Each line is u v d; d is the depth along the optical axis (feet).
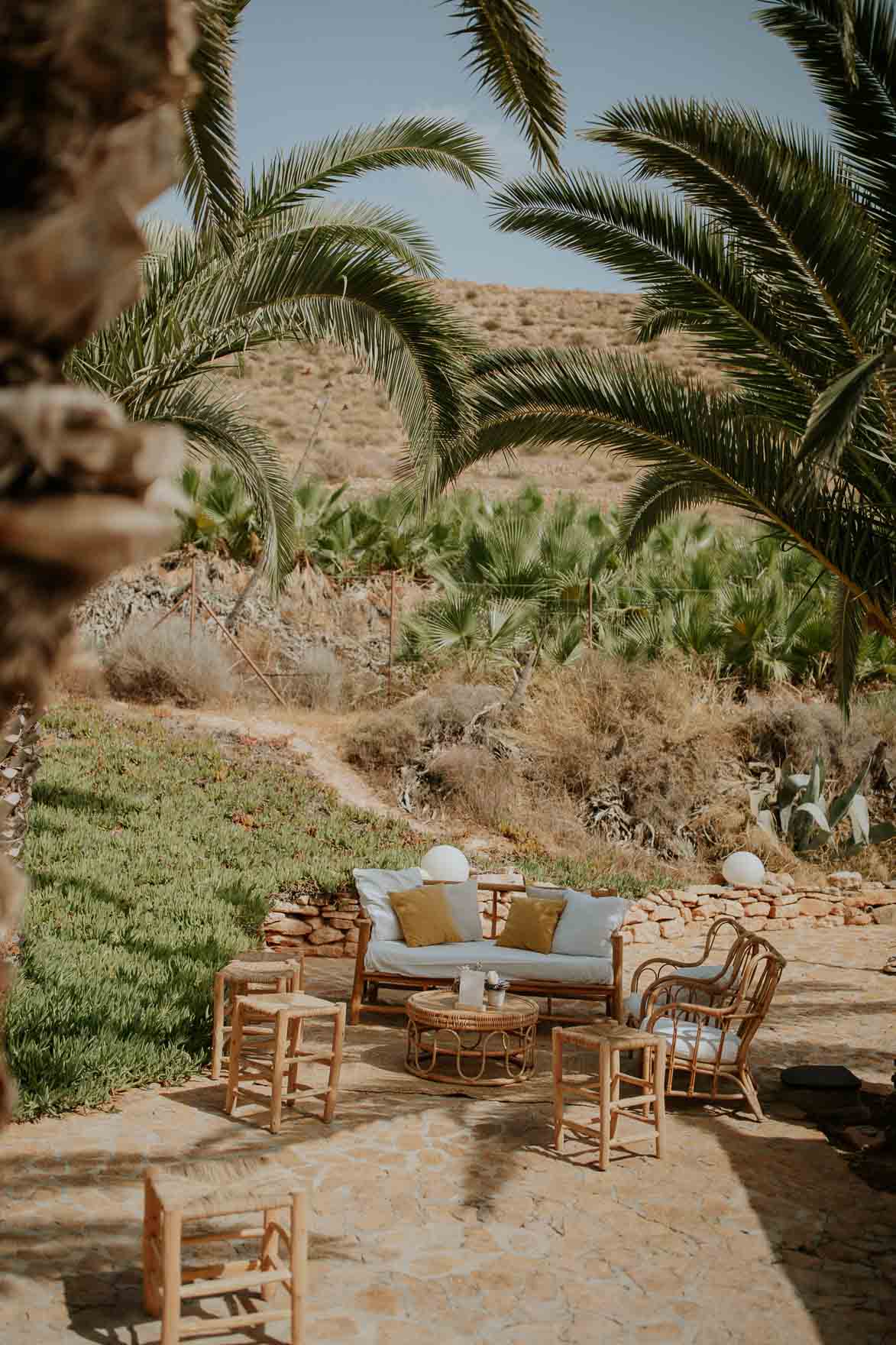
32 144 2.51
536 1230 16.02
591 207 20.67
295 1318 12.32
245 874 35.04
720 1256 15.38
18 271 2.42
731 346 21.15
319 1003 20.34
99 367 22.99
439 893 29.81
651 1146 19.67
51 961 24.66
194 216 19.98
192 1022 23.40
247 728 51.62
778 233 18.65
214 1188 12.37
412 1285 14.21
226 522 63.00
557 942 29.04
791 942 40.19
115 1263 14.14
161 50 2.61
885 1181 18.22
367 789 48.42
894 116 18.61
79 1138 18.26
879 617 21.06
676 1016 22.49
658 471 22.21
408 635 58.44
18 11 2.49
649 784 48.78
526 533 60.85
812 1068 22.90
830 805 47.37
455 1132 20.01
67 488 2.40
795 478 16.07
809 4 18.12
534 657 54.95
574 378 21.13
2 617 2.38
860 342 18.88
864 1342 13.14
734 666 56.65
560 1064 19.48
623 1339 13.09
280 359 144.77
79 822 37.11
